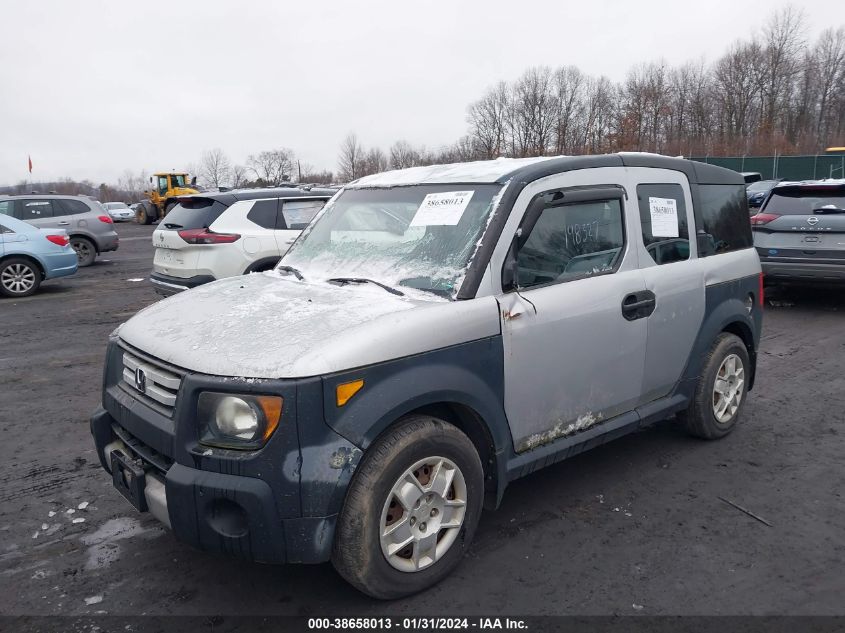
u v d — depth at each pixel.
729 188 4.77
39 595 3.01
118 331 3.39
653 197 4.06
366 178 4.39
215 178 78.44
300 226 8.41
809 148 55.41
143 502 2.88
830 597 2.92
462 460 3.00
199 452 2.61
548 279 3.43
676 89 63.66
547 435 3.47
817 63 63.25
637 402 4.01
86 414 5.49
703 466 4.29
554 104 52.66
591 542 3.38
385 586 2.81
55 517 3.74
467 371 2.99
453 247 3.26
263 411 2.52
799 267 8.75
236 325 2.95
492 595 2.95
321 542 2.58
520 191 3.31
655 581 3.04
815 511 3.69
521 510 3.72
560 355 3.41
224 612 2.87
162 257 8.38
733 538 3.41
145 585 3.08
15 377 6.59
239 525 2.60
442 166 4.04
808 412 5.27
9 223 11.80
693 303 4.23
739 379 4.76
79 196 16.53
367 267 3.53
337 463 2.57
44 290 12.57
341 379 2.58
